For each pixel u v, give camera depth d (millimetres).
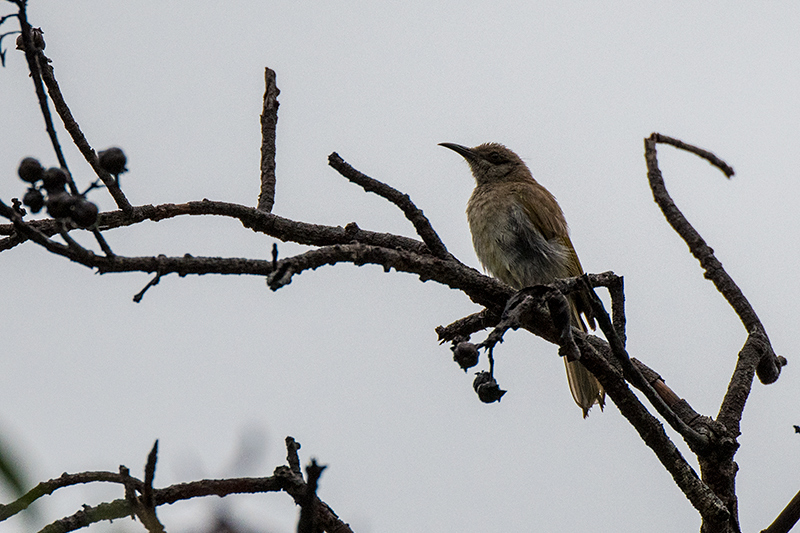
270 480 6184
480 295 6812
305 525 4734
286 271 5211
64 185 4738
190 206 7852
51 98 7012
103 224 7660
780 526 6918
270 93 8594
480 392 5281
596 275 7105
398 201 6891
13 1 5156
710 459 7227
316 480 4730
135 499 4879
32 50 5012
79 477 5672
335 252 5680
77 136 7156
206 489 6020
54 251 4660
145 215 7723
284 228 7992
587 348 6906
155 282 4918
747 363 8008
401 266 6297
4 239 7543
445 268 6598
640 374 6805
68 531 5477
